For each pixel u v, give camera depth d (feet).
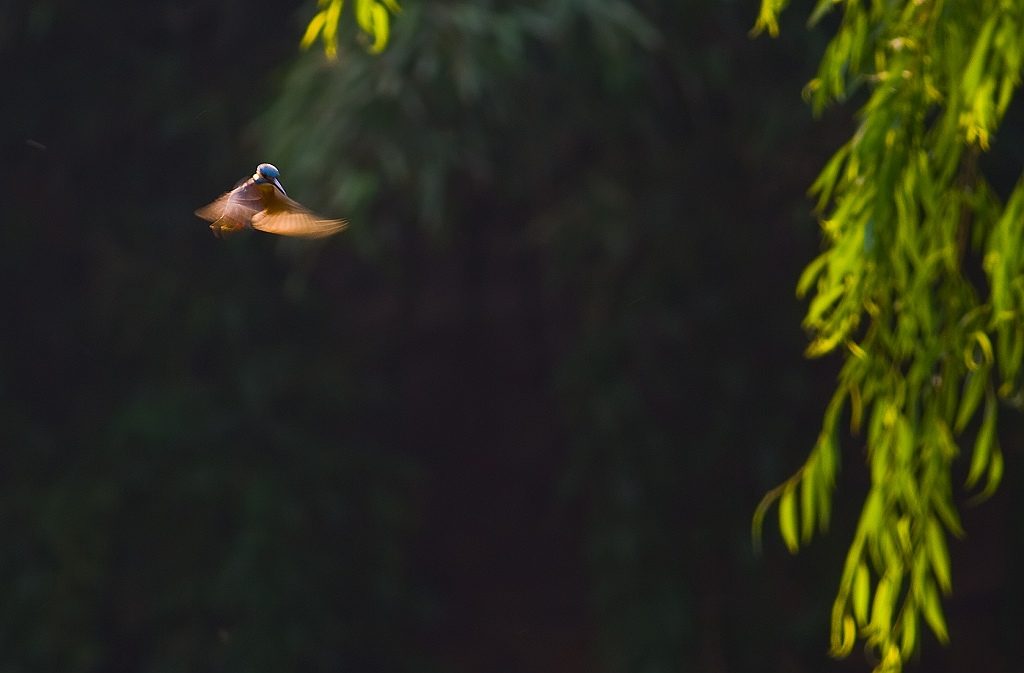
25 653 46.06
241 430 48.06
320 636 46.78
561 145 44.55
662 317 44.29
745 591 45.11
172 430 46.91
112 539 47.65
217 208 12.40
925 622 51.98
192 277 49.57
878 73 16.83
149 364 50.24
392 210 47.03
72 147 51.42
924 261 15.76
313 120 39.47
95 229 51.08
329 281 56.08
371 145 39.42
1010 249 15.02
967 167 16.11
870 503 16.06
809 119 40.91
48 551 47.29
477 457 62.95
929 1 16.03
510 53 38.47
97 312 50.83
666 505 44.96
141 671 48.39
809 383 44.29
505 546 63.26
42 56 50.80
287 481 47.55
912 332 16.01
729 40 42.27
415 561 61.57
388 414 58.54
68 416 51.85
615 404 44.01
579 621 60.13
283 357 49.55
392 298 57.52
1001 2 14.87
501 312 59.88
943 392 15.96
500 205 51.24
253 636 45.52
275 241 50.24
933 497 15.88
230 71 50.49
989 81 15.02
